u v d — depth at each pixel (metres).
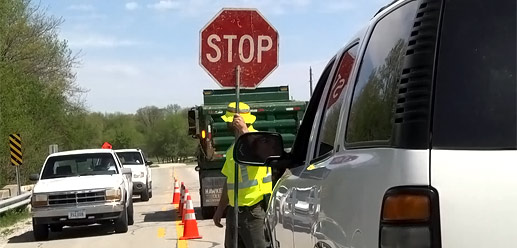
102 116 109.75
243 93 17.33
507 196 2.19
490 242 2.18
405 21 2.66
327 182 3.08
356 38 3.65
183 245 12.65
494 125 2.29
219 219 7.06
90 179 14.94
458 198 2.20
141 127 119.00
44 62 39.12
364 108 3.00
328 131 3.80
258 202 6.56
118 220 14.85
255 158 4.67
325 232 3.02
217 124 16.58
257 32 7.50
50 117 39.78
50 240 14.58
